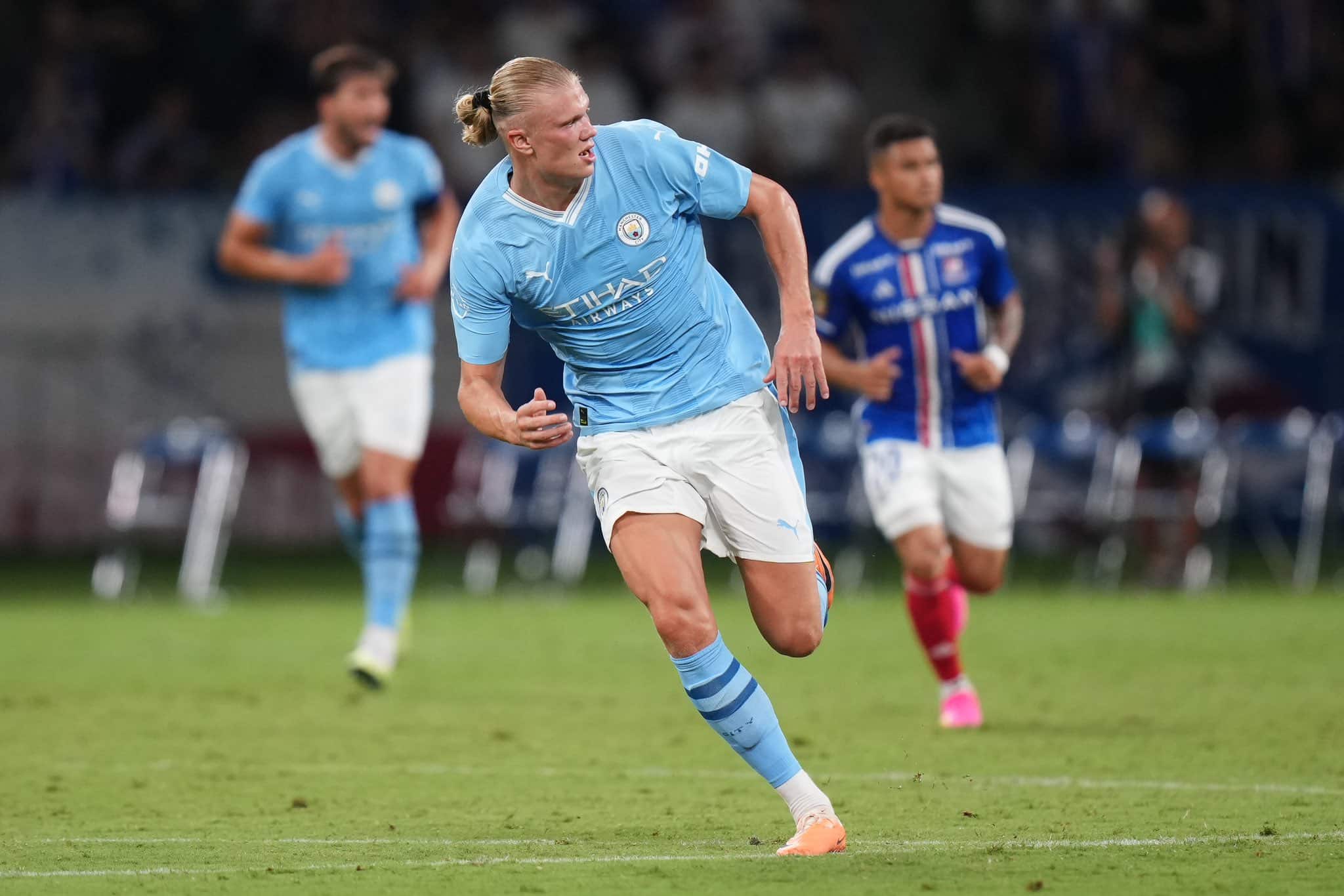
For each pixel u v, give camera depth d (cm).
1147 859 1722
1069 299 6150
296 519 6272
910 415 2909
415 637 4369
